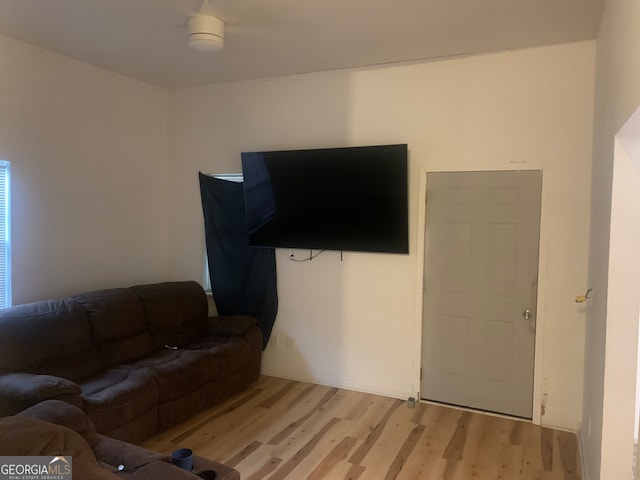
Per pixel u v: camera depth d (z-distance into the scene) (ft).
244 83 14.65
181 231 15.89
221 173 15.16
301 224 13.53
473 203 12.00
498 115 11.63
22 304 11.27
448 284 12.38
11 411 8.36
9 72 11.12
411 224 12.65
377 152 12.23
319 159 12.91
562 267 11.14
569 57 10.94
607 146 7.91
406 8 9.18
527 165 11.39
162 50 11.93
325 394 13.23
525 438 10.74
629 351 7.04
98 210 13.55
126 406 9.53
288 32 10.51
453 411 12.17
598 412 7.79
